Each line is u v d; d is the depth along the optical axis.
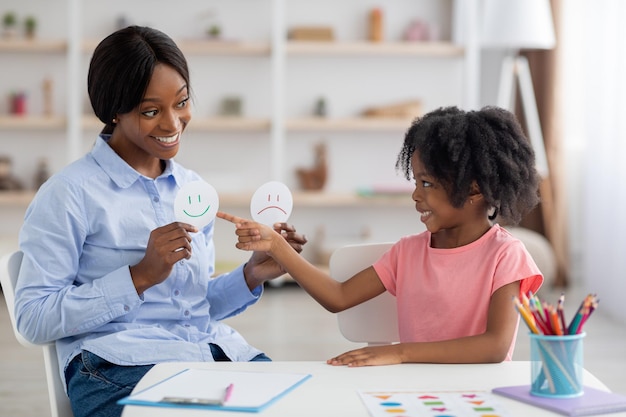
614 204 5.26
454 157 1.78
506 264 1.82
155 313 2.02
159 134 1.95
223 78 6.45
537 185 1.90
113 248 1.99
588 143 5.86
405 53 6.34
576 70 6.41
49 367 1.92
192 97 2.10
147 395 1.36
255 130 6.51
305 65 6.51
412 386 1.43
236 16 6.43
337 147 6.58
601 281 5.53
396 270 1.99
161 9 6.39
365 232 6.61
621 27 5.19
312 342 4.42
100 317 1.86
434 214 1.86
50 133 6.39
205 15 6.41
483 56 6.82
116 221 1.99
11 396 3.49
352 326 2.05
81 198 1.96
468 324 1.86
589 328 4.90
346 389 1.41
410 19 6.58
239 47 6.21
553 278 5.89
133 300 1.87
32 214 1.92
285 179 6.57
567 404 1.31
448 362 1.63
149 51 1.92
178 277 2.06
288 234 2.04
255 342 4.42
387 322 2.05
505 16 5.91
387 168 6.60
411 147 1.96
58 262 1.90
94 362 1.87
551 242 6.23
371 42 6.37
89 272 1.98
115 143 2.07
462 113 1.87
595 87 5.73
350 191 6.59
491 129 1.83
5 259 1.90
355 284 1.98
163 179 2.10
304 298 5.76
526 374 1.52
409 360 1.62
